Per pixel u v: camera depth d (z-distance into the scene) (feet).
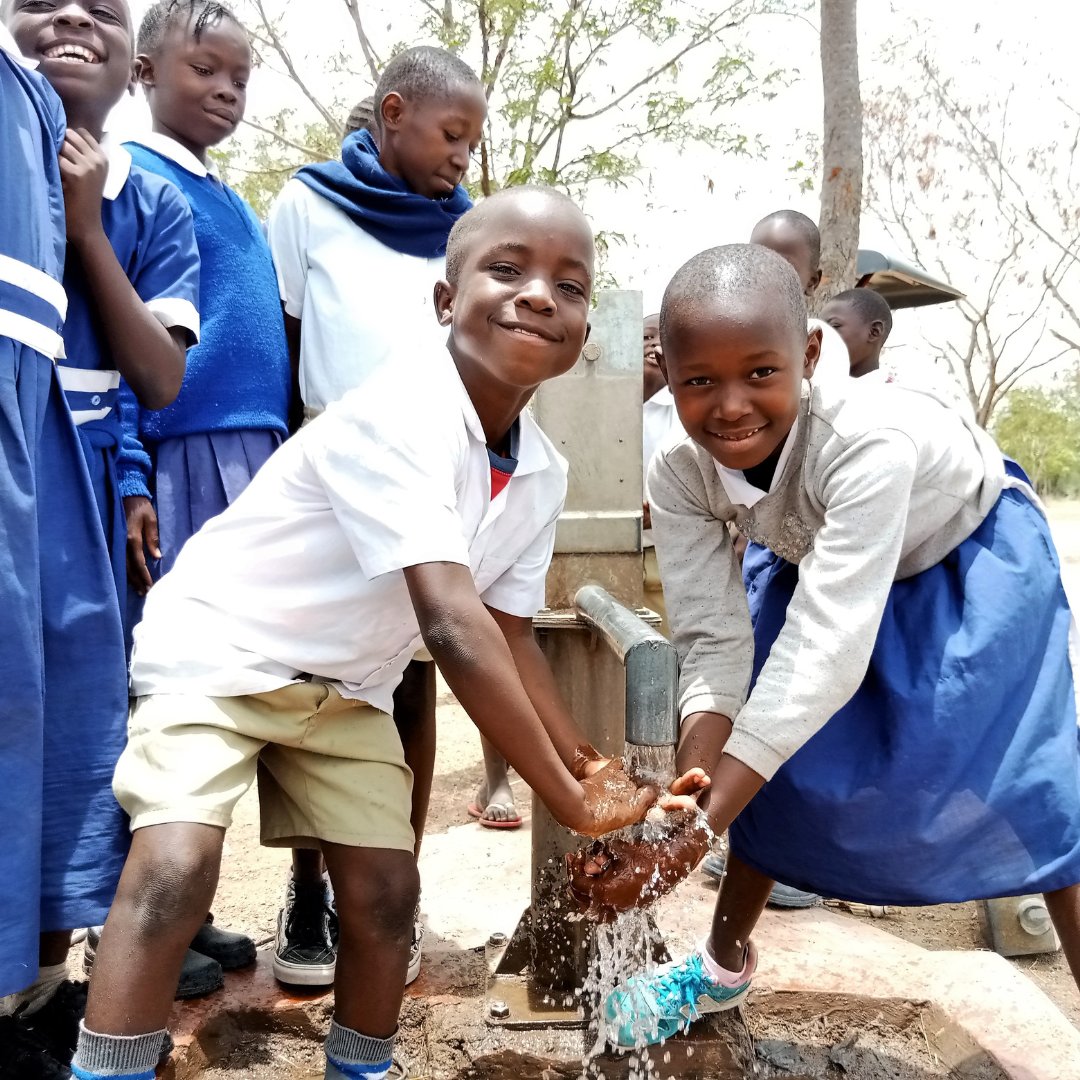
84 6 6.41
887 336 13.41
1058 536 59.52
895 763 5.72
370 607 5.45
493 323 5.18
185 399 7.14
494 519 5.59
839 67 20.03
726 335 5.35
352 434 5.13
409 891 5.45
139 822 4.93
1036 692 5.96
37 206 5.45
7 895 4.94
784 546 6.34
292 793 5.67
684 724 5.90
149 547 6.79
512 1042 6.27
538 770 4.81
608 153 21.03
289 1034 6.59
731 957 6.30
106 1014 4.61
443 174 8.45
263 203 25.84
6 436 5.15
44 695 5.47
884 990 6.95
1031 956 9.22
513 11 19.44
